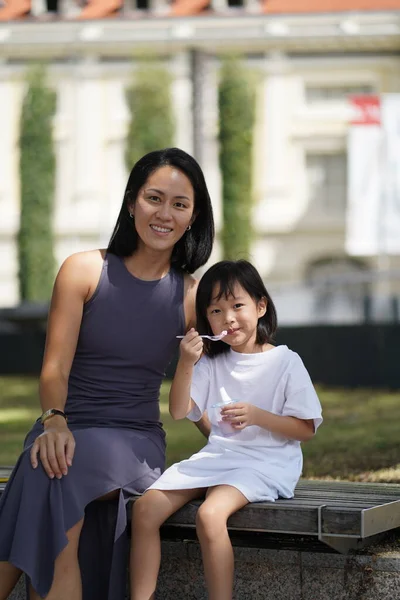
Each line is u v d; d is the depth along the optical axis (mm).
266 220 33594
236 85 30234
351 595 3281
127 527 3451
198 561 3443
